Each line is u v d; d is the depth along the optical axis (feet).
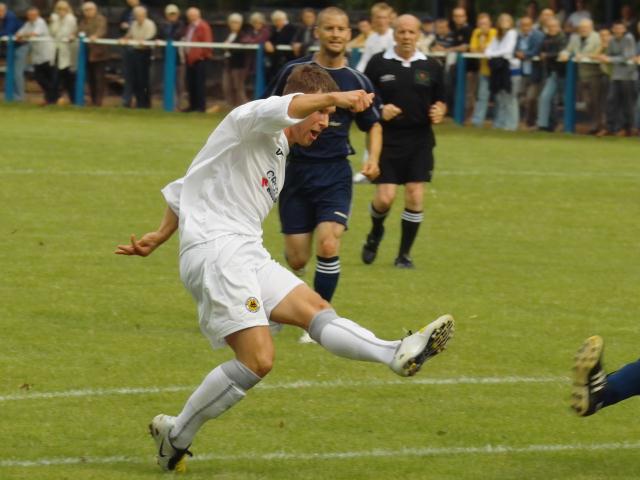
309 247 90.53
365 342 58.49
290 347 86.38
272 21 279.69
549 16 247.29
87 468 60.64
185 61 267.39
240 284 58.75
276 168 60.90
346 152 88.74
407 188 116.26
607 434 68.49
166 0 310.45
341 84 91.04
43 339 86.53
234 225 60.03
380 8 188.55
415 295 105.40
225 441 65.57
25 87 287.07
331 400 73.87
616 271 119.55
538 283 112.47
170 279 108.37
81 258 116.37
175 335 88.84
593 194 168.96
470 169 189.26
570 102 247.70
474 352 86.43
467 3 264.52
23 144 200.95
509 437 67.51
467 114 258.98
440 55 255.70
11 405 71.10
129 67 270.26
